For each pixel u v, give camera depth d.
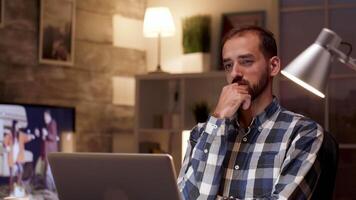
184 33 5.87
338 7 4.67
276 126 1.93
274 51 1.97
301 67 1.95
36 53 5.26
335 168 1.94
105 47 5.88
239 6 5.82
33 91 5.23
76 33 5.60
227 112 1.91
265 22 5.68
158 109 5.77
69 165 1.73
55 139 5.17
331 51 1.97
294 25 4.79
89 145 5.70
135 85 5.68
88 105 5.70
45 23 5.29
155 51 6.24
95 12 5.79
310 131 1.88
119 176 1.66
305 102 4.70
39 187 4.99
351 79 4.58
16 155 4.83
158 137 5.78
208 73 5.34
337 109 4.62
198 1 6.01
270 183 1.86
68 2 5.48
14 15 5.11
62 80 5.46
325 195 1.92
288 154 1.85
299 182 1.79
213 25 5.91
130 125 6.11
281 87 4.77
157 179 1.61
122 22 6.06
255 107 1.97
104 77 5.86
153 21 5.70
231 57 1.94
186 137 5.52
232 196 1.89
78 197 1.76
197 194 1.90
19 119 4.87
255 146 1.92
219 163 1.89
